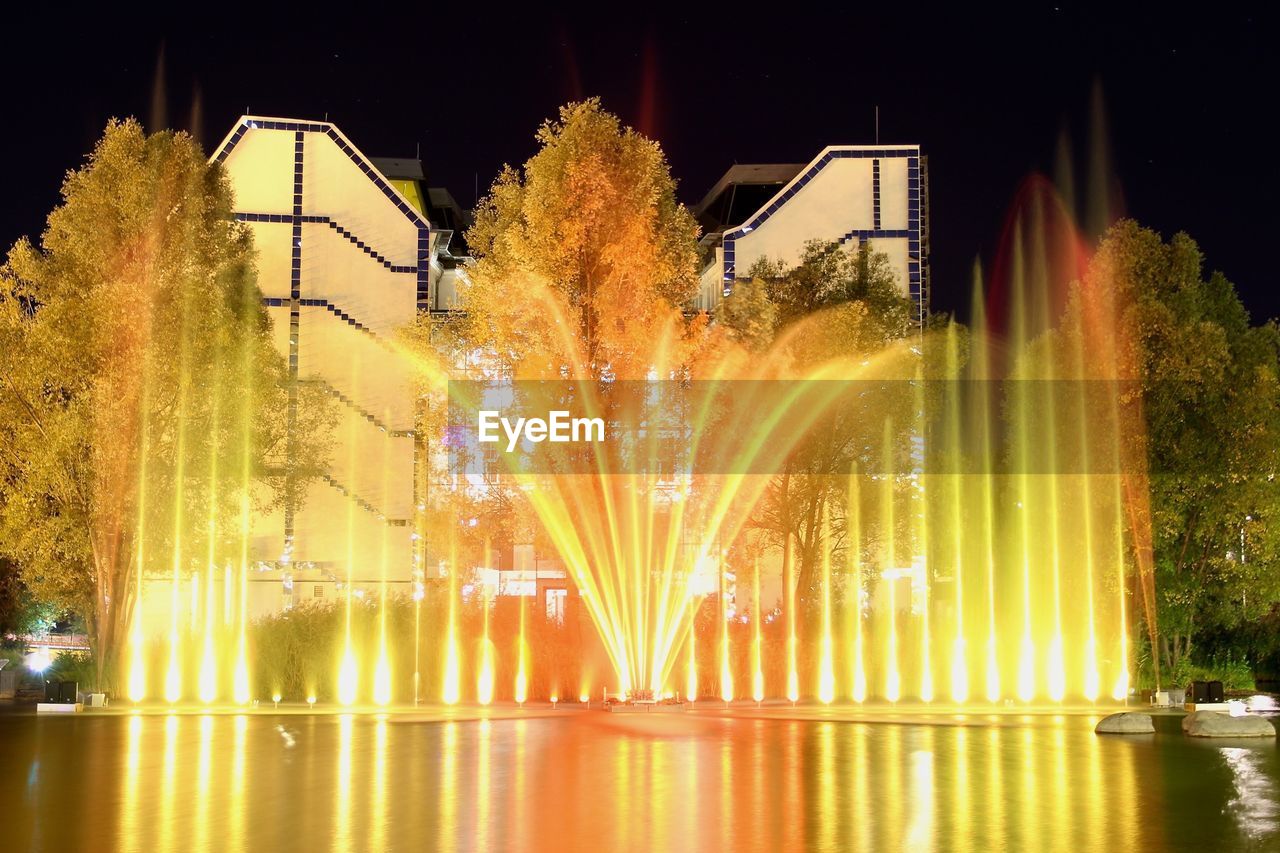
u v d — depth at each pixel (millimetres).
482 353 39875
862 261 45344
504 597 41219
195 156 40406
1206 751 22453
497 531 39531
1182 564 37875
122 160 38875
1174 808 15773
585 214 38594
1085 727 27359
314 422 48031
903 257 56406
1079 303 39625
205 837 13789
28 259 37469
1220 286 39844
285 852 12898
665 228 39875
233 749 22703
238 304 41938
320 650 36062
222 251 41375
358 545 53500
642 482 39688
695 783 18031
